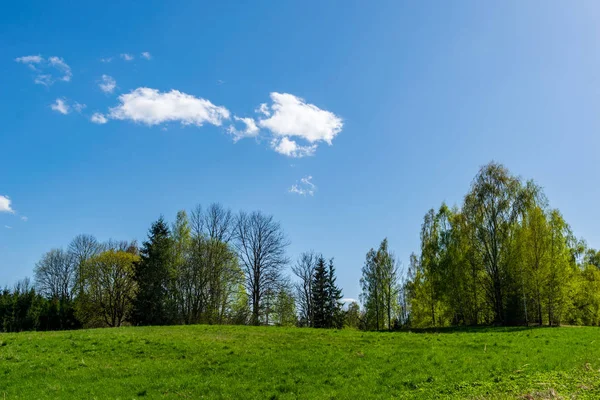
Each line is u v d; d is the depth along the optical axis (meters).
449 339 30.94
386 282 71.12
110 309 75.19
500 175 57.94
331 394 18.39
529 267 53.28
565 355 23.22
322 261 77.81
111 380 21.05
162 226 65.50
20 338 30.02
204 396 18.84
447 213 67.19
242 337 32.66
